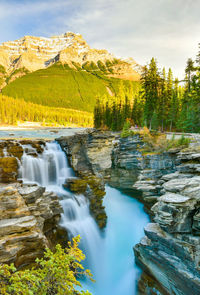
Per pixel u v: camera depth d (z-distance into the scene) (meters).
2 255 10.53
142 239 16.56
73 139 25.00
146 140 28.06
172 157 23.47
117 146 32.19
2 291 5.04
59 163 24.69
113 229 23.14
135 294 15.89
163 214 14.12
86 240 19.03
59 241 17.12
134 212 26.84
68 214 19.12
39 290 5.25
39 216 14.34
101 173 26.14
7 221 12.07
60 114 163.12
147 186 23.62
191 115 44.56
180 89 63.81
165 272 14.10
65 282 5.62
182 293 13.01
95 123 90.38
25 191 14.70
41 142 25.16
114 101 70.94
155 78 40.75
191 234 13.29
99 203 22.64
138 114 65.12
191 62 48.06
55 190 21.09
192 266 12.45
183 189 14.19
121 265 18.41
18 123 123.00
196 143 22.73
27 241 11.80
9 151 20.36
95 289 15.80
